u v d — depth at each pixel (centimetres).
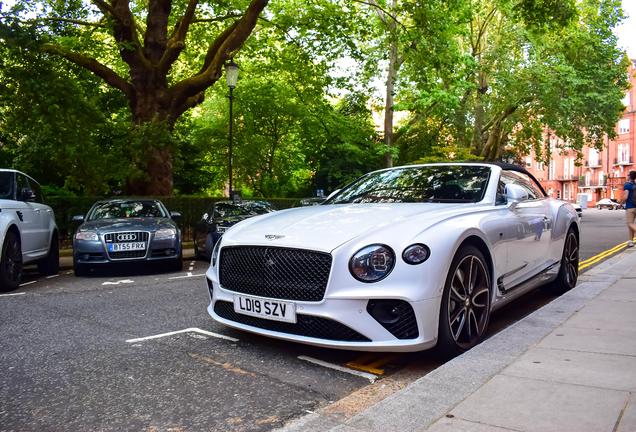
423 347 313
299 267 328
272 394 287
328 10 1770
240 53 2108
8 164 2016
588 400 224
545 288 583
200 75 1551
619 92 2888
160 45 1573
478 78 2877
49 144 1544
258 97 2630
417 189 450
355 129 2686
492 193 432
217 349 376
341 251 316
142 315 507
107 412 263
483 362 285
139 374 323
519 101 2695
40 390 296
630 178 1134
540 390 239
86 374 324
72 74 1631
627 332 345
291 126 2842
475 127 2962
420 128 3014
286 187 3250
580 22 2786
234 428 242
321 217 372
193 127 2867
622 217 3256
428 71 1845
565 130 2650
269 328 345
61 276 864
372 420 216
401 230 325
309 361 347
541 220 496
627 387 239
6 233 684
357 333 313
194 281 752
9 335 432
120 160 1475
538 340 329
